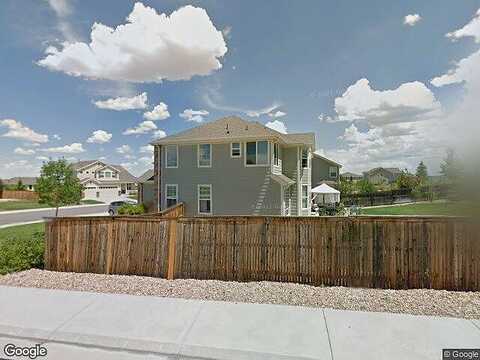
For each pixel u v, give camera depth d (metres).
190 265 6.02
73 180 21.53
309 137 22.98
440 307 4.41
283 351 3.25
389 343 3.40
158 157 18.72
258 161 16.88
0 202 41.84
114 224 6.38
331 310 4.36
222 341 3.48
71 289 5.30
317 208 25.09
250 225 5.82
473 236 5.01
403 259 5.27
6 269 6.20
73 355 3.26
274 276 5.71
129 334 3.66
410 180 34.88
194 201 17.97
